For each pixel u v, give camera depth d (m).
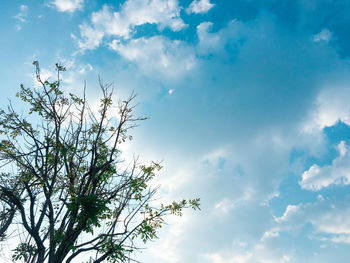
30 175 12.19
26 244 10.38
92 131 14.34
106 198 12.43
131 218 12.39
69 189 12.00
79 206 10.61
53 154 12.52
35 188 12.17
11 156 11.42
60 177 12.76
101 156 13.31
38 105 12.88
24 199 11.91
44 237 10.50
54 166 11.84
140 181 14.05
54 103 13.27
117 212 12.82
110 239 11.79
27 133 12.05
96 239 11.32
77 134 13.20
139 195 13.12
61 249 10.27
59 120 13.05
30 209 10.41
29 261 10.02
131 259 11.31
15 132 12.55
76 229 10.67
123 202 12.89
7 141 11.66
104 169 12.68
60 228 10.73
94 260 10.93
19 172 12.48
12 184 12.19
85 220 10.50
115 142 13.90
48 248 10.34
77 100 13.91
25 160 11.71
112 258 11.23
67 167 12.55
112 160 12.90
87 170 13.53
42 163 11.71
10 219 12.49
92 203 10.35
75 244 10.92
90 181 12.00
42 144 12.01
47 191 11.57
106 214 12.63
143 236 12.08
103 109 14.76
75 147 12.80
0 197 11.03
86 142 13.98
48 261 10.00
